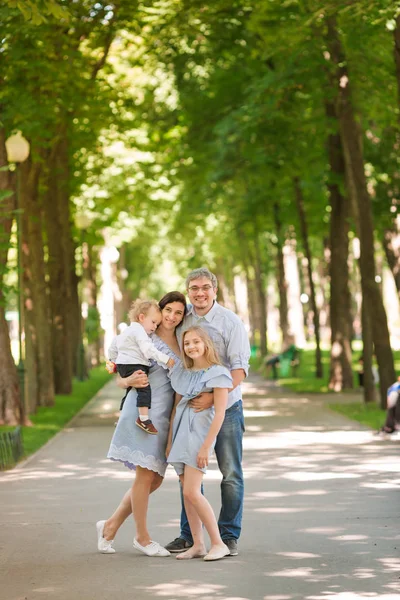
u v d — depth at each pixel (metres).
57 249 35.81
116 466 16.61
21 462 17.28
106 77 36.22
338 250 36.12
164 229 68.81
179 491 13.52
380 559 9.16
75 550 9.85
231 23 32.44
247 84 35.72
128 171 43.84
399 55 22.62
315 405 30.06
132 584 8.34
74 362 46.84
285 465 16.08
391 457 16.91
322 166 36.53
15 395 23.78
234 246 63.16
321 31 26.97
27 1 15.01
